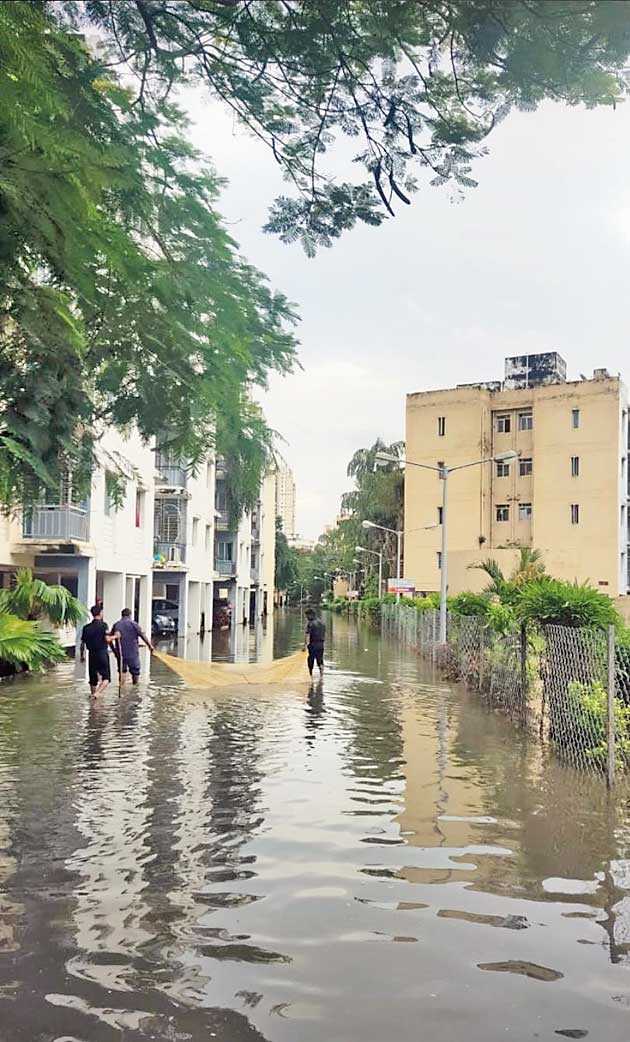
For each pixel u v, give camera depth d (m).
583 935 5.18
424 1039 3.93
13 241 4.27
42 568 26.97
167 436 5.89
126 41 3.96
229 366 5.76
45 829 7.40
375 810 8.20
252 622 68.56
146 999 4.29
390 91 4.11
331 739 12.44
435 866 6.49
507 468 58.47
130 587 34.88
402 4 3.55
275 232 4.95
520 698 14.27
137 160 4.52
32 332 4.59
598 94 3.70
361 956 4.83
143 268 4.95
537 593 12.96
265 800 8.54
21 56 3.42
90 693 17.66
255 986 4.44
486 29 3.51
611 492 54.59
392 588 50.16
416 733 13.11
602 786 9.35
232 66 4.15
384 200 4.62
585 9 3.28
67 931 5.16
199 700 16.92
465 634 21.08
